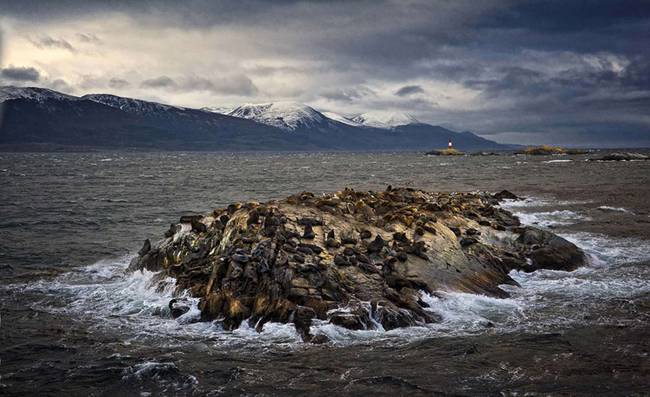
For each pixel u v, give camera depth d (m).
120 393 13.33
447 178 83.75
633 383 13.14
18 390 13.46
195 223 24.72
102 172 111.06
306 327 16.80
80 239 33.81
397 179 83.81
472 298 19.95
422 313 18.03
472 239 24.72
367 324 17.20
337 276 19.25
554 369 14.03
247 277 19.31
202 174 104.31
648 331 16.62
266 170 120.19
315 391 13.13
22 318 18.78
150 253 25.03
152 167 137.12
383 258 21.28
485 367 14.24
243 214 23.98
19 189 68.12
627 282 22.33
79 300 20.95
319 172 109.62
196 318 18.45
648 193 53.28
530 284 22.34
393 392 13.00
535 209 43.28
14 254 29.12
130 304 20.44
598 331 16.70
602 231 33.31
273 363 14.77
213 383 13.69
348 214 25.77
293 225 23.05
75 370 14.52
